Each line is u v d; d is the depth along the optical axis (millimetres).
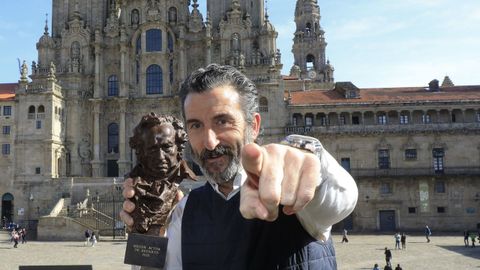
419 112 79750
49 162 80625
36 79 90562
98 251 51812
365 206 76750
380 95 83812
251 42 90312
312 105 81250
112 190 77938
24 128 81688
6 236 68625
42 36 92000
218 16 93938
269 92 82938
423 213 75688
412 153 78000
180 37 90125
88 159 88062
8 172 81438
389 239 64188
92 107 89438
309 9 138875
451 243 59438
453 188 76000
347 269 40438
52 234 64562
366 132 78500
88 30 92062
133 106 90625
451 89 84812
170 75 91125
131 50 92188
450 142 77562
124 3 93125
